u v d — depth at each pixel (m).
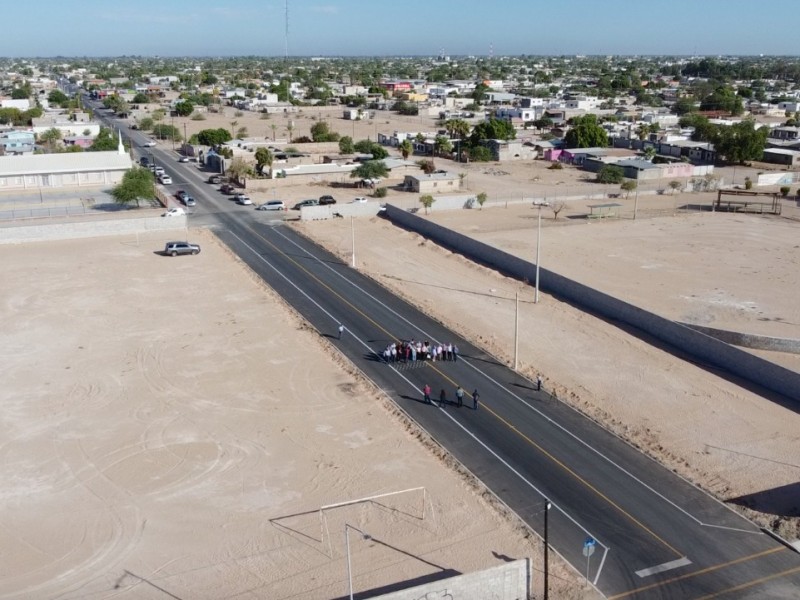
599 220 102.50
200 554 33.66
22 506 37.09
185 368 53.47
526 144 163.75
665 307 66.44
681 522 36.00
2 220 99.25
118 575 32.28
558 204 113.00
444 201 110.38
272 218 103.94
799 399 48.75
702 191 125.06
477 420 46.31
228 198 117.69
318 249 87.94
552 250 86.44
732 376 52.94
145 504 37.31
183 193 116.56
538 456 42.06
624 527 35.69
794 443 43.41
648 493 38.44
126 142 180.62
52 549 33.94
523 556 33.53
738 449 42.75
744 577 32.19
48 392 49.44
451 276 78.00
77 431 44.41
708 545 34.34
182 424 45.38
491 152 159.62
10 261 80.56
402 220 101.94
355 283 74.75
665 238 92.12
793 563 33.06
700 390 50.50
